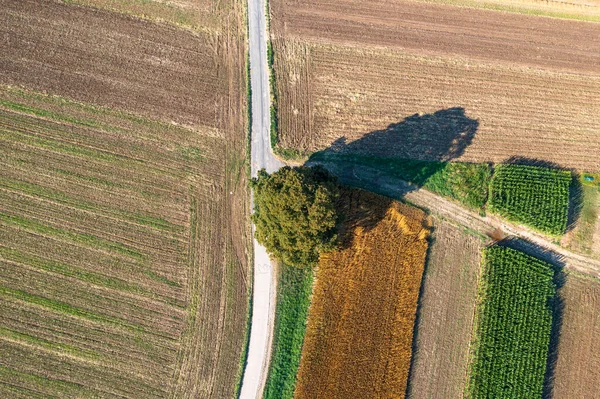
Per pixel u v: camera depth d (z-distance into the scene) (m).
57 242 31.69
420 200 32.50
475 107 34.31
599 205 33.00
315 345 29.81
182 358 30.39
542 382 30.17
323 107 33.75
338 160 32.88
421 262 31.08
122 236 31.75
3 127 32.84
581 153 33.88
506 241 32.34
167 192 32.28
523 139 33.84
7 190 32.22
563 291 31.94
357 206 31.61
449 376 30.61
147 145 32.88
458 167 33.00
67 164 32.53
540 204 31.94
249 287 31.03
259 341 30.42
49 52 34.00
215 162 32.75
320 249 28.58
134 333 30.72
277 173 27.12
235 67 34.19
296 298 30.88
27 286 31.17
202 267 31.33
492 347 30.33
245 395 29.91
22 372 30.30
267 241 28.19
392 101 34.12
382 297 30.56
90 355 30.50
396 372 29.91
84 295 31.11
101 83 33.59
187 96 33.66
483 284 31.30
